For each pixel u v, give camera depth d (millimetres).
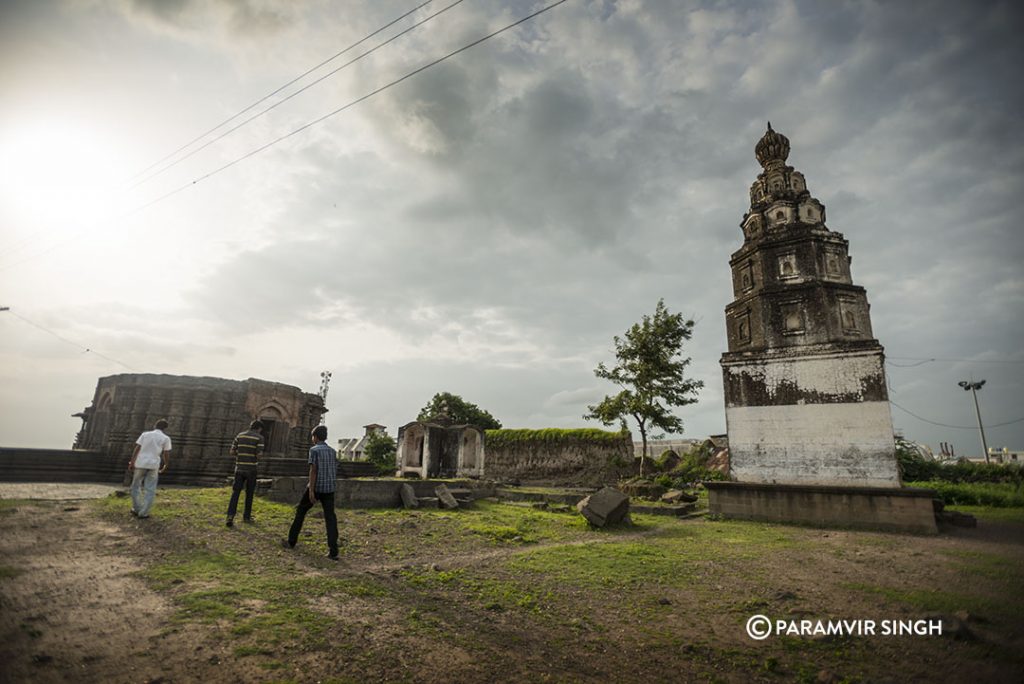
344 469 28562
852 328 17156
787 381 16359
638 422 25609
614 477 27203
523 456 29297
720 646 4934
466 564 7961
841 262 18156
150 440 9656
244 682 3695
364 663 4137
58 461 20734
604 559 8773
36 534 7602
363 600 5742
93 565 6316
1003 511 18188
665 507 16984
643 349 25562
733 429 16906
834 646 4938
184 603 5199
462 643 4715
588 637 5086
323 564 7281
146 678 3672
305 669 3959
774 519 15148
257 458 9953
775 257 18531
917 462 28984
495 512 14859
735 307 19328
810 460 15547
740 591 6961
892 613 5945
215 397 24281
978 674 4301
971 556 9703
